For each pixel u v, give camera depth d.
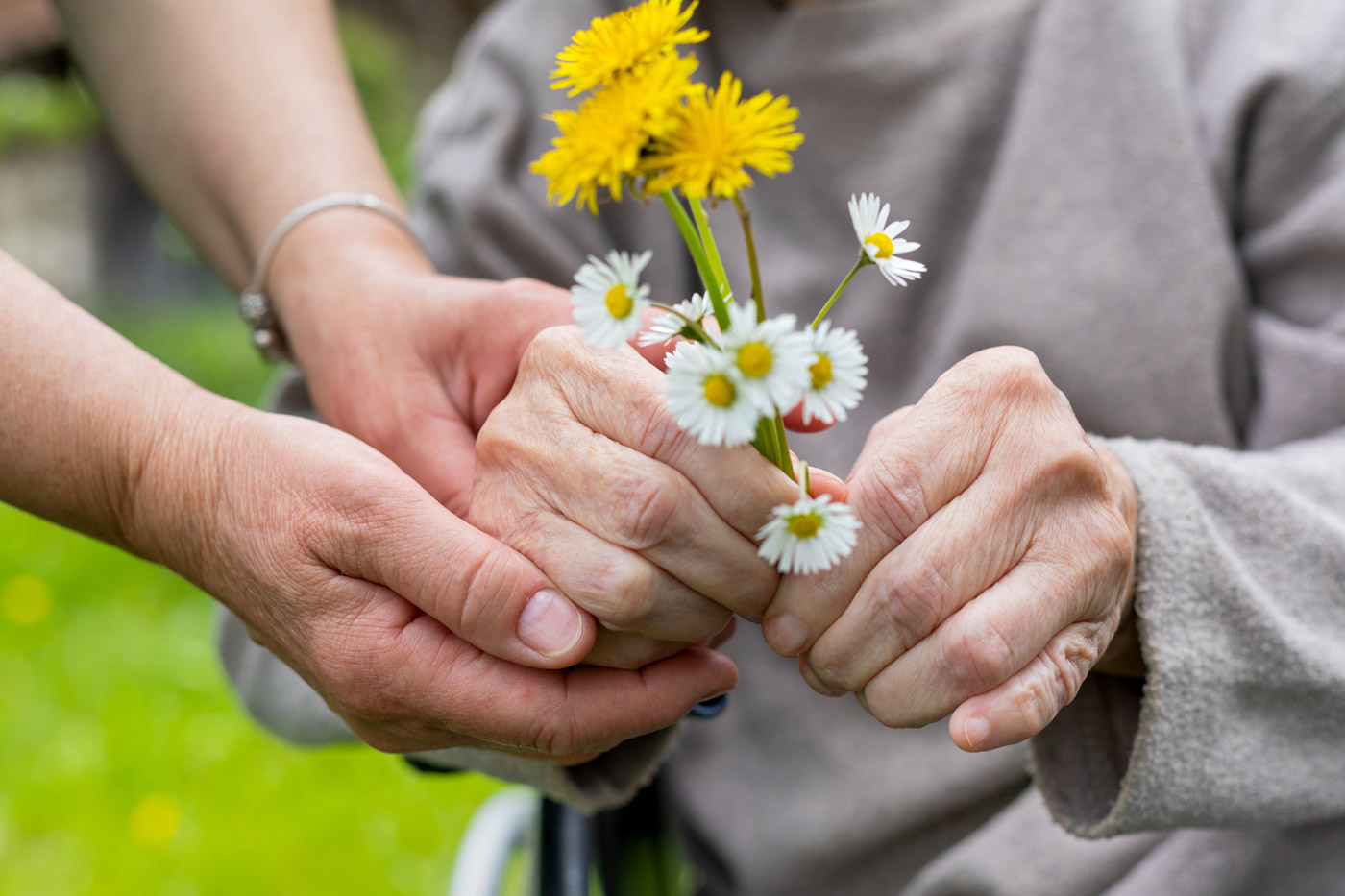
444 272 0.72
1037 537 0.48
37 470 0.53
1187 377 0.63
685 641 0.50
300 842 1.23
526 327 0.56
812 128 0.71
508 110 0.73
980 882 0.62
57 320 0.53
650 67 0.44
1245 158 0.65
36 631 1.65
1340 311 0.62
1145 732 0.52
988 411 0.48
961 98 0.67
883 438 0.51
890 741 0.66
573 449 0.49
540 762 0.56
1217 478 0.54
